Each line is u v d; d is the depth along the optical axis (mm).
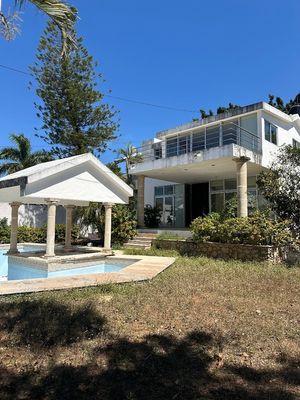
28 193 11328
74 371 3855
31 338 4672
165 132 23250
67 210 15188
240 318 5848
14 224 14000
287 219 15164
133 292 7293
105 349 4449
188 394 3475
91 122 25562
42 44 23562
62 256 12305
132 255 14047
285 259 13516
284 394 3488
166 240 16234
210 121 20781
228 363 4211
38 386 3545
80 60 24000
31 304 6098
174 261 11930
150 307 6258
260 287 8273
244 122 19625
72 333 4887
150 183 27812
